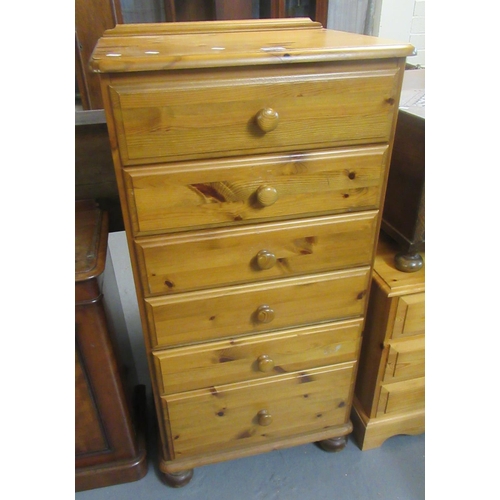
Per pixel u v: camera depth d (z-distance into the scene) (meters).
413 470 1.13
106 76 0.62
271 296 0.87
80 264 0.85
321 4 1.18
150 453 1.18
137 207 0.71
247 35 0.89
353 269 0.89
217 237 0.77
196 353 0.89
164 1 1.16
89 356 0.91
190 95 0.65
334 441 1.15
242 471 1.13
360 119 0.73
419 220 0.94
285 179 0.75
